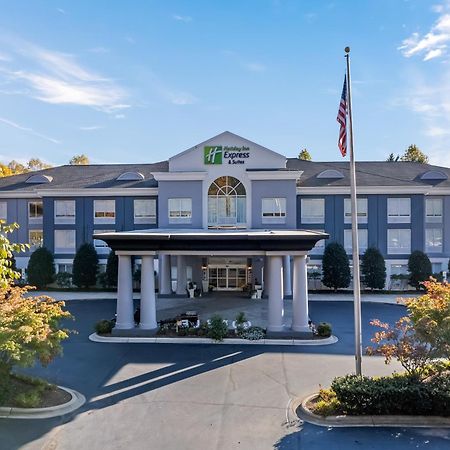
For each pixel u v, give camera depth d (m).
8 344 10.70
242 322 21.53
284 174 34.50
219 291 36.59
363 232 37.12
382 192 36.88
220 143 35.50
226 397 13.12
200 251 21.17
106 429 10.91
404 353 11.72
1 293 12.85
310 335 20.30
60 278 36.75
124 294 21.16
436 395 11.07
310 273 36.31
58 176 42.97
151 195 38.09
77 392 13.49
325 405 11.70
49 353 11.99
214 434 10.66
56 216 38.66
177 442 10.24
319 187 36.84
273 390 13.69
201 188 35.28
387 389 11.27
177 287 34.06
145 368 16.00
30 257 37.62
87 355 17.69
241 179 35.19
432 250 38.50
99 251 38.44
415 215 36.72
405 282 36.25
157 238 20.58
